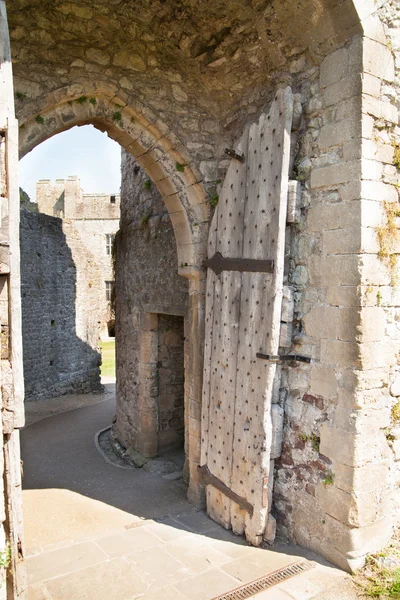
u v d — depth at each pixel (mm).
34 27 3848
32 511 4996
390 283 3605
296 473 3926
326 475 3650
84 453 7316
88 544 4105
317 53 3684
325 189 3660
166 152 4684
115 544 4094
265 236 3916
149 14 4043
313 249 3764
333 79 3590
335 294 3568
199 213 4859
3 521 2633
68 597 3334
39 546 4129
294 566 3604
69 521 4734
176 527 4441
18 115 3842
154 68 4461
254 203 4074
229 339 4336
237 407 4184
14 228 2662
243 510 4152
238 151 4340
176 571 3633
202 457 4727
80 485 5824
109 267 25109
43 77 3939
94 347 13297
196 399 4984
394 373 3676
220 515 4469
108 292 25125
